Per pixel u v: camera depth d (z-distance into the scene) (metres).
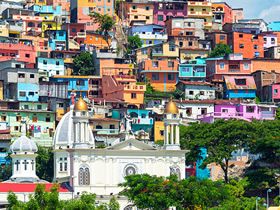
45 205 184.62
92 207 187.50
